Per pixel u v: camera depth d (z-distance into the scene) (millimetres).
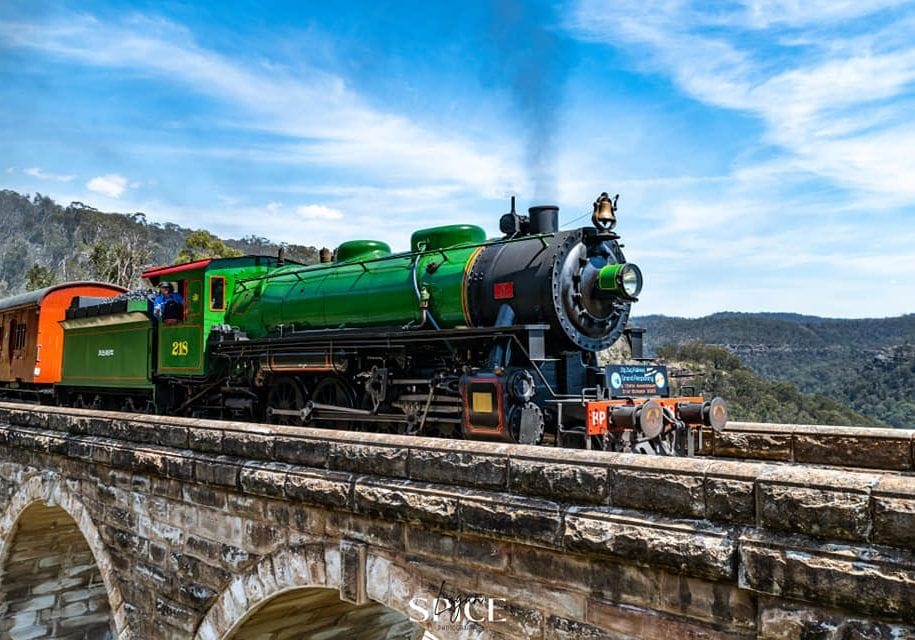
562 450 5973
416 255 11086
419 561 6879
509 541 6070
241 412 13852
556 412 8953
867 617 4332
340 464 7633
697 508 5047
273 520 8516
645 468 5312
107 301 17562
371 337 10555
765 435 10242
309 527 8062
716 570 4859
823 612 4516
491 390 8492
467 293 10039
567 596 5809
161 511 10352
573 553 5652
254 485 8500
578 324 9461
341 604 10133
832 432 9648
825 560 4430
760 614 4758
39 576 16219
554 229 10367
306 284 12844
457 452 6531
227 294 14289
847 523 4391
